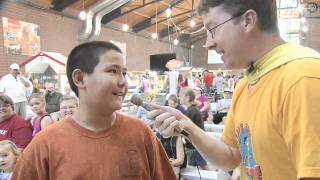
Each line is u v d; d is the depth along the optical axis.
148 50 18.70
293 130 0.80
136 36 17.28
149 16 16.81
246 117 0.98
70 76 1.14
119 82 1.10
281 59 0.90
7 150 2.42
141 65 17.84
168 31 19.75
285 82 0.84
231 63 0.99
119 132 1.15
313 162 0.74
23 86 6.34
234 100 1.12
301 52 0.89
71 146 1.10
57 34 11.09
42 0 10.27
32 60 7.31
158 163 1.27
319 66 0.81
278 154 0.87
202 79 13.16
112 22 14.84
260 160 0.92
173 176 1.33
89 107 1.11
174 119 1.15
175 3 15.92
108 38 14.59
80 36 12.24
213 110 7.60
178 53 23.48
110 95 1.09
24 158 1.12
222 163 1.22
